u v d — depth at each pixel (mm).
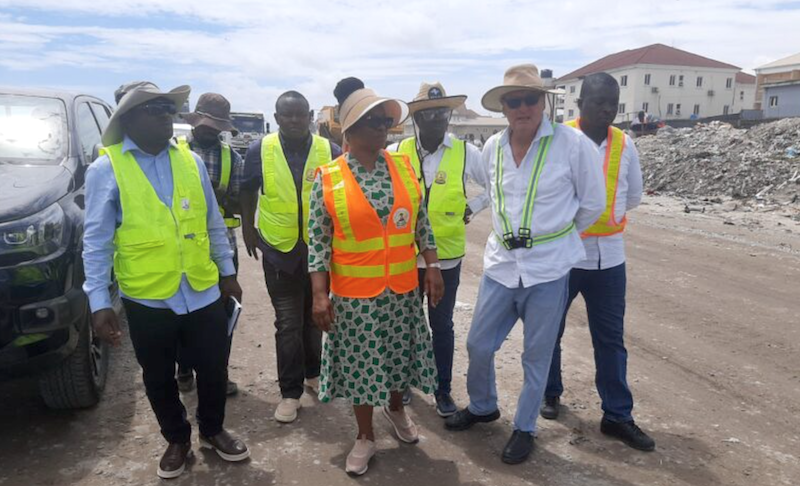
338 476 3045
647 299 6039
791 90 39594
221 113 3805
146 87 2688
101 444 3289
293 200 3562
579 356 4625
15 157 3652
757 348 4789
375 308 2955
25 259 2998
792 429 3559
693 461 3193
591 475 3066
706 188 14258
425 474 3070
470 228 10398
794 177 13289
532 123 2959
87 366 3465
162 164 2791
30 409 3670
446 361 3652
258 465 3133
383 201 2916
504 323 3250
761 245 8508
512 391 3996
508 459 3154
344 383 3023
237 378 4191
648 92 62094
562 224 3018
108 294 2699
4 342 2916
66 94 4316
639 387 4074
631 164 3344
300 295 3695
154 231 2713
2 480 2938
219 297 2992
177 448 3012
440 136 3562
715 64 63469
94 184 2668
